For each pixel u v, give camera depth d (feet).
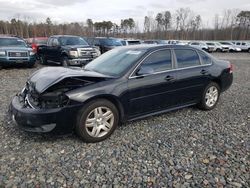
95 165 10.90
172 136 13.99
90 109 12.58
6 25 211.00
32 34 212.84
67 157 11.50
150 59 15.02
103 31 252.21
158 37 253.24
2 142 12.81
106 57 16.67
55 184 9.57
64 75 12.85
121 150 12.26
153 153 12.03
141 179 9.98
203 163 11.21
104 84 13.10
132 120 14.85
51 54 43.29
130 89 13.87
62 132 12.24
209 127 15.47
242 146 12.93
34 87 12.73
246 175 10.33
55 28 221.25
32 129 12.03
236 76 37.35
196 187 9.55
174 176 10.21
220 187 9.55
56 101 11.93
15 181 9.69
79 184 9.61
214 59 19.26
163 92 15.47
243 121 16.70
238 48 118.93
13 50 38.22
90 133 12.81
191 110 18.79
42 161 11.12
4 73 35.04
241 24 242.78
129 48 16.67
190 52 17.44
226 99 22.44
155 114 15.78
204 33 248.11
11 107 13.39
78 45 40.32
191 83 16.99
